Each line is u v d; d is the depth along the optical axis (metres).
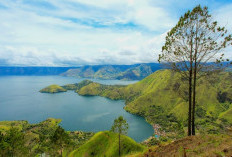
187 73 20.38
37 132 162.00
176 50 19.66
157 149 16.97
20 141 47.50
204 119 181.62
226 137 14.55
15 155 46.75
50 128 172.38
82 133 153.50
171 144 16.91
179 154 13.19
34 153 78.38
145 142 123.31
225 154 10.70
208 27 17.47
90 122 194.12
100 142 58.00
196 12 17.70
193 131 20.00
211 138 15.15
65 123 191.12
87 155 54.50
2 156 43.69
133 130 169.50
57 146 53.97
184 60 19.95
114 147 54.84
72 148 72.62
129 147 55.03
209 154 11.20
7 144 44.56
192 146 14.11
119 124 51.59
